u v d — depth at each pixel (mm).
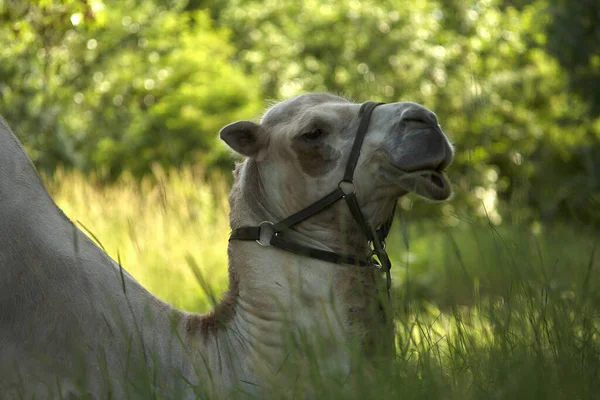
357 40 70562
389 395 10688
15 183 12844
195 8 83250
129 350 11766
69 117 57719
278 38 73250
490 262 14266
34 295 12344
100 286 12680
